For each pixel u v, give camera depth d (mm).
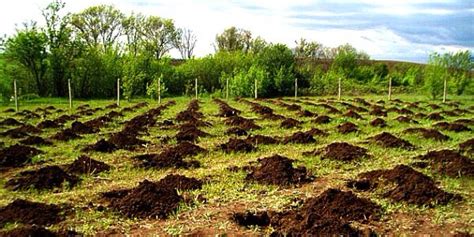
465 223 5590
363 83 39375
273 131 12953
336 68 41281
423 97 28031
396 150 9812
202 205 6223
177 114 16734
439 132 11602
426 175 7480
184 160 9086
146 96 29922
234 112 17344
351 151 9156
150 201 6098
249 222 5582
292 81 31438
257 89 28969
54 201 6422
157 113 17531
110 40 43094
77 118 16547
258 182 7371
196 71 34188
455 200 6391
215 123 14641
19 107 21812
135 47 34375
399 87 36438
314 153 9461
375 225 5531
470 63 26438
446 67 26031
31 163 8797
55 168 7602
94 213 5930
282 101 24062
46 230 5062
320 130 12219
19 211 5773
